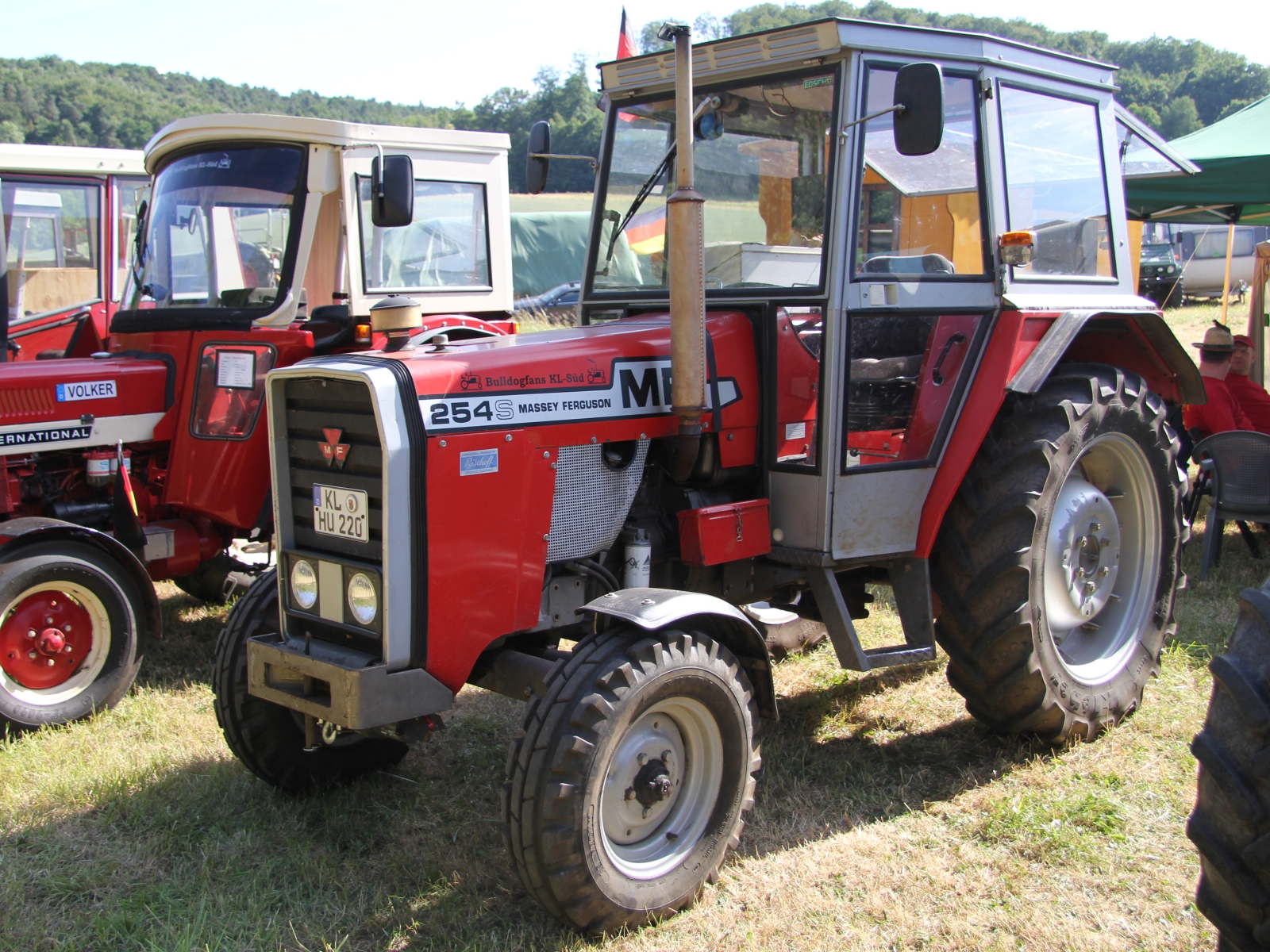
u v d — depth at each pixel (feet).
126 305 16.74
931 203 10.73
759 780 11.25
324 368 8.79
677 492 10.71
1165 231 69.51
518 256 57.57
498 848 9.89
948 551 11.30
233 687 10.36
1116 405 11.78
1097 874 9.25
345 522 9.00
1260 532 21.57
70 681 13.34
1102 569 12.20
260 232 15.42
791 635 15.02
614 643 8.57
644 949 8.29
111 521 15.11
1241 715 6.67
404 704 8.50
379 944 8.39
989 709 11.54
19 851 9.92
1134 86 181.88
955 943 8.30
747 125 10.84
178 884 9.26
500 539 9.02
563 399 9.46
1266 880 6.59
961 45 10.68
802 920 8.66
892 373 10.68
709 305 11.04
